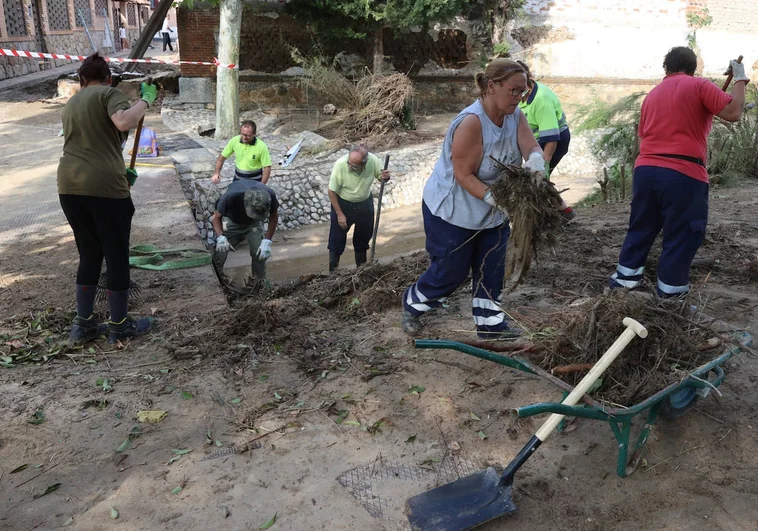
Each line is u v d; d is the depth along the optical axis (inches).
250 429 134.5
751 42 780.0
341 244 309.0
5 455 127.1
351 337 175.9
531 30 732.0
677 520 110.0
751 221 282.0
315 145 550.6
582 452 126.9
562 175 608.1
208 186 420.8
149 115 657.6
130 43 1492.4
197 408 142.3
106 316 194.7
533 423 134.4
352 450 128.3
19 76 858.8
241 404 143.6
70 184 159.9
